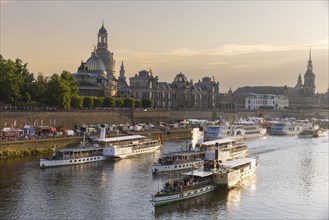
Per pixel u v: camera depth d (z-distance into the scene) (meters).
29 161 106.75
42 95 165.00
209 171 84.81
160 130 174.88
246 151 132.12
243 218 68.56
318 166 113.25
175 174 96.75
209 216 69.06
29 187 82.19
